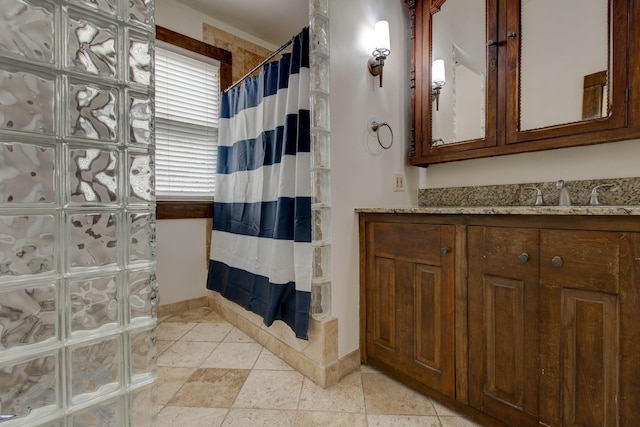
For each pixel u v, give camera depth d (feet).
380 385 4.61
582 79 4.24
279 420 3.88
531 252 3.16
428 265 4.14
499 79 4.94
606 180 4.20
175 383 4.71
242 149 6.63
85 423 1.83
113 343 1.95
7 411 1.58
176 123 7.83
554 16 4.48
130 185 2.02
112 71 1.92
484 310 3.55
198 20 8.05
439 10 5.72
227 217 7.20
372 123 5.47
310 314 4.80
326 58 4.74
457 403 3.85
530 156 4.95
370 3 5.47
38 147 1.66
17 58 1.58
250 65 9.11
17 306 1.60
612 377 2.68
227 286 6.89
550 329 3.03
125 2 1.97
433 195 6.16
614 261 2.65
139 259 2.06
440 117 5.70
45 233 1.69
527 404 3.21
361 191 5.26
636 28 3.77
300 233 4.83
